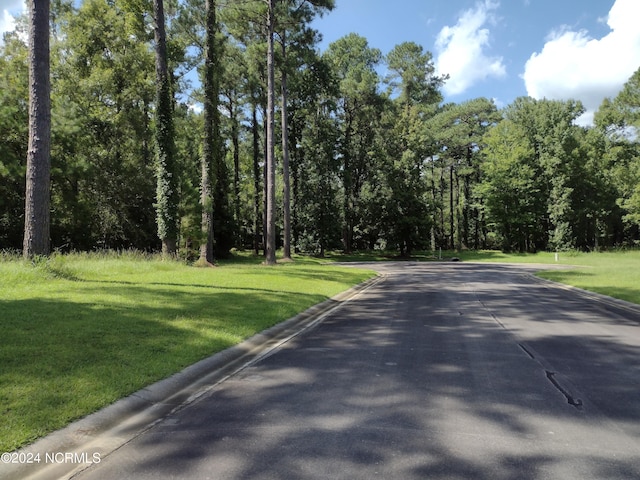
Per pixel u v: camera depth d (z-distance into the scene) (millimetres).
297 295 13938
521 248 62188
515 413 4695
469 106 64688
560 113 60188
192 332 7918
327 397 5176
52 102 28375
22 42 31844
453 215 74500
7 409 4258
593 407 4895
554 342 8266
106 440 4000
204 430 4234
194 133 33906
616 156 55500
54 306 9273
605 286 18000
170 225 23500
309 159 47719
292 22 29844
